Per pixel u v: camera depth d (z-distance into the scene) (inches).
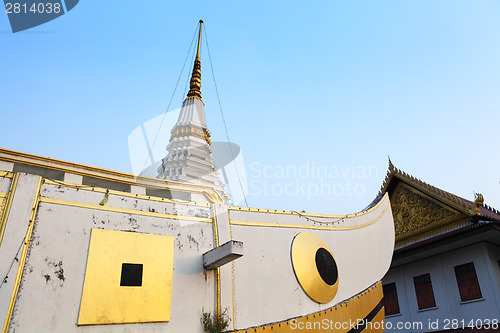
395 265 854.5
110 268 340.2
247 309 398.3
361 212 584.7
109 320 321.7
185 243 391.5
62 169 394.9
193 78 789.9
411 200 863.1
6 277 292.7
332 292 469.7
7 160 373.4
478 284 690.8
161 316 345.4
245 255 426.6
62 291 313.3
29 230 316.8
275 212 478.3
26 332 287.1
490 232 658.8
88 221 348.8
